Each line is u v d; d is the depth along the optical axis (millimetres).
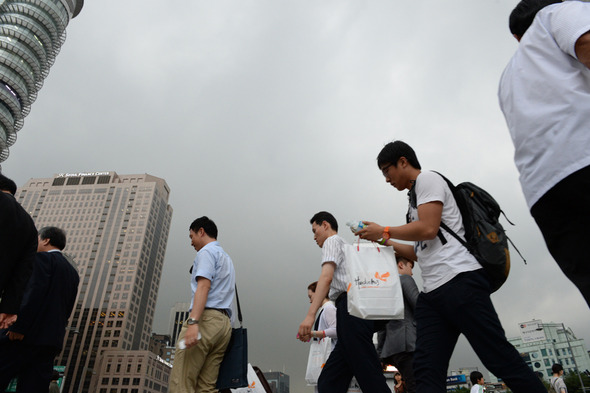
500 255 2023
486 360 1938
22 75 82625
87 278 131750
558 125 1366
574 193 1281
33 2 86938
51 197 148500
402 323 4410
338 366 2881
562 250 1356
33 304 3031
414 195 2402
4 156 81250
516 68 1620
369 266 2596
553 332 97625
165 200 162000
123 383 113625
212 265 3381
